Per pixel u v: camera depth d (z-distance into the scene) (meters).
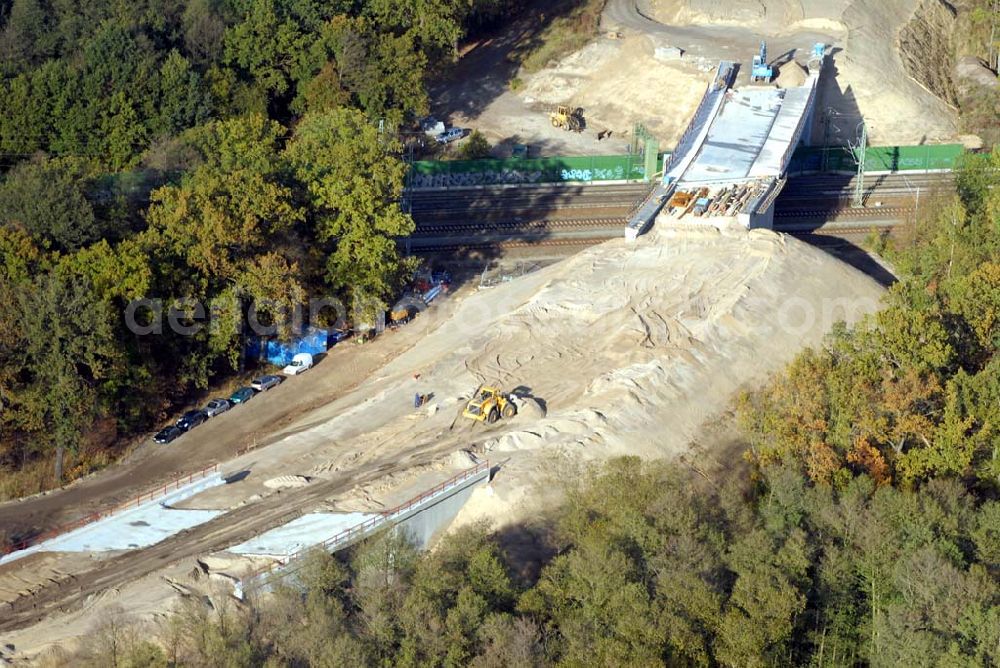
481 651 88.94
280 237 144.50
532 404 127.75
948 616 91.19
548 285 152.12
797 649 96.06
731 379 133.75
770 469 108.00
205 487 116.50
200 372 136.50
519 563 104.25
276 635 88.69
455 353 140.12
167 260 136.50
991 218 155.50
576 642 88.75
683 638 90.19
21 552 106.44
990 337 128.62
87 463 125.19
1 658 92.00
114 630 88.81
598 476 110.50
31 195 134.12
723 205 164.50
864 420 112.81
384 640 88.88
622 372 132.12
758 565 95.88
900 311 124.44
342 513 109.38
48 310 121.06
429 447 121.81
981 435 111.44
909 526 100.25
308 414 134.12
